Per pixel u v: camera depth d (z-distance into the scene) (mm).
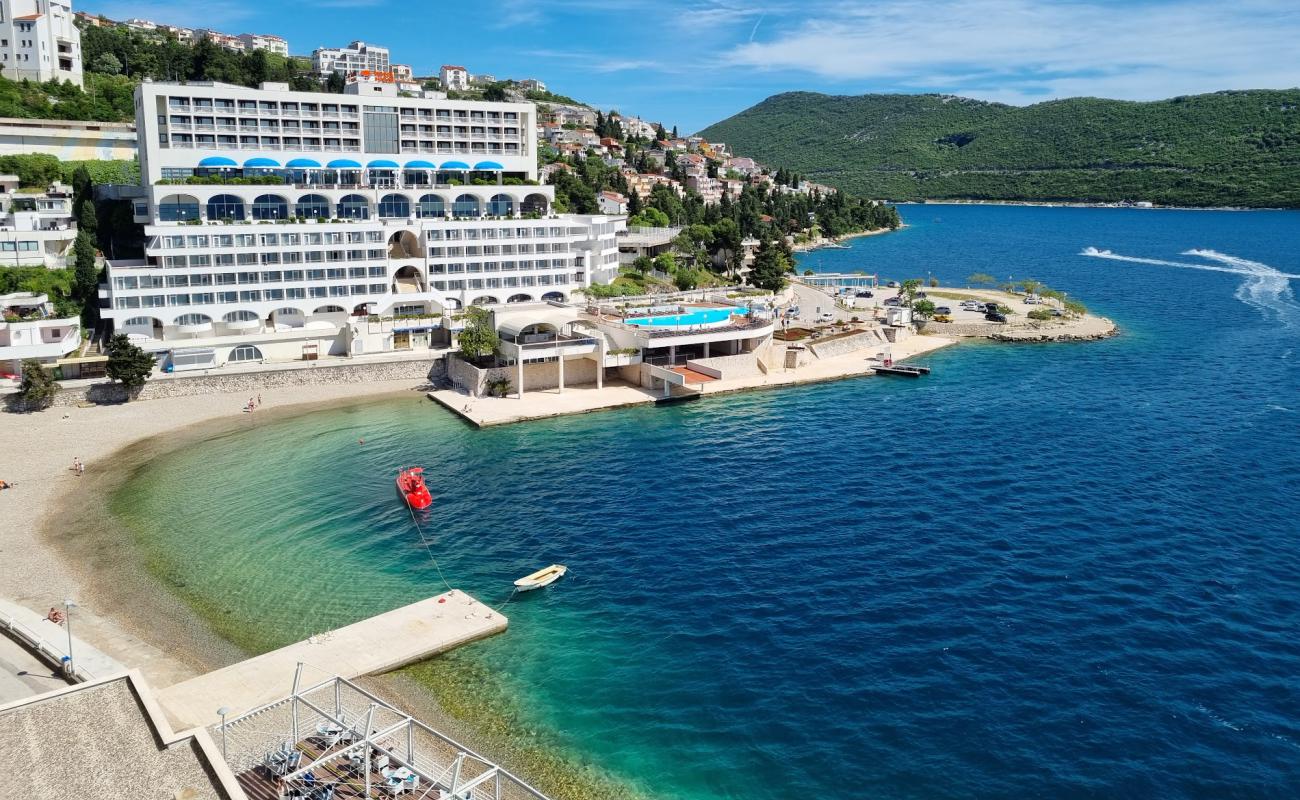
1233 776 63094
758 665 76688
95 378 151625
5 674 71250
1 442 131500
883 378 181625
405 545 100938
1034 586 90000
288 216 190500
